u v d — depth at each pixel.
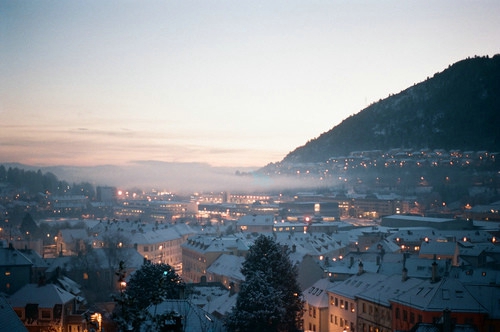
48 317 96.62
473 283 101.00
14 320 57.06
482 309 82.25
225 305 105.88
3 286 124.44
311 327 114.94
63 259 151.50
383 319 93.06
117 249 160.00
